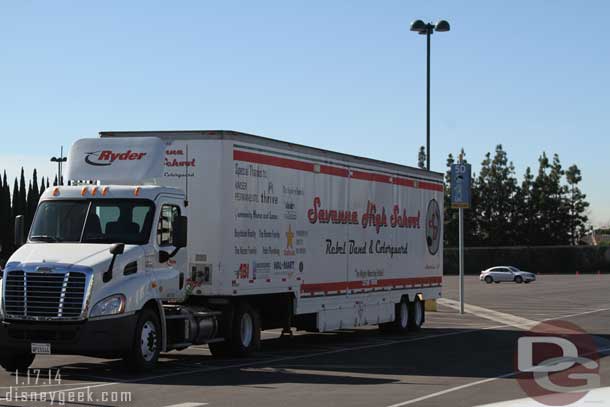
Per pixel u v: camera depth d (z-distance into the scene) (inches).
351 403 482.9
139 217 622.8
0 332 575.2
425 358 732.7
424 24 1390.3
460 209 1359.5
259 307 778.2
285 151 768.9
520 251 3836.1
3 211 3582.7
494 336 966.4
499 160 4463.6
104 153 654.5
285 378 592.7
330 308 843.4
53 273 570.3
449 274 3838.6
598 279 3068.4
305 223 799.7
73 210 626.8
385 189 962.1
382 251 950.4
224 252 682.2
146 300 602.5
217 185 684.1
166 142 695.7
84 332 563.5
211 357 732.7
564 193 4443.9
